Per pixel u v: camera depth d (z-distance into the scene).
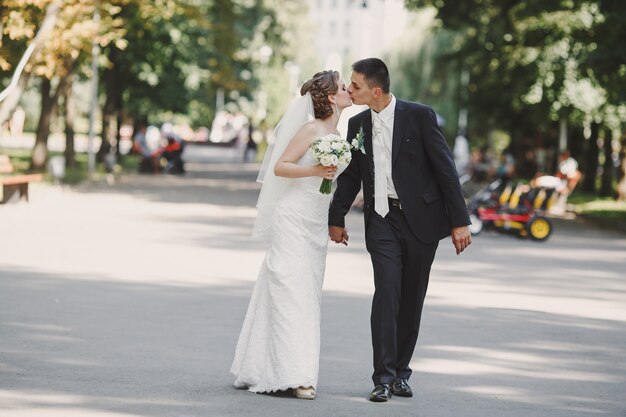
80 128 153.00
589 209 48.03
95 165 64.31
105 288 17.00
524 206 32.41
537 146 75.12
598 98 51.91
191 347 12.34
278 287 10.10
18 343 12.23
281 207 10.25
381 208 10.12
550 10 43.53
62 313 14.45
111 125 65.94
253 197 44.53
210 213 34.59
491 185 33.69
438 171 10.09
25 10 33.44
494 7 52.59
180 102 66.81
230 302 16.00
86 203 36.56
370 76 10.06
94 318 14.14
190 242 25.02
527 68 52.44
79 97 105.81
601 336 14.51
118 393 9.91
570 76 50.69
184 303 15.73
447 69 84.62
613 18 39.19
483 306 16.91
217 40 65.69
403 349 10.40
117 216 31.62
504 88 63.91
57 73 35.41
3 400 9.46
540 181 47.44
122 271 19.17
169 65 64.00
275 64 116.12
